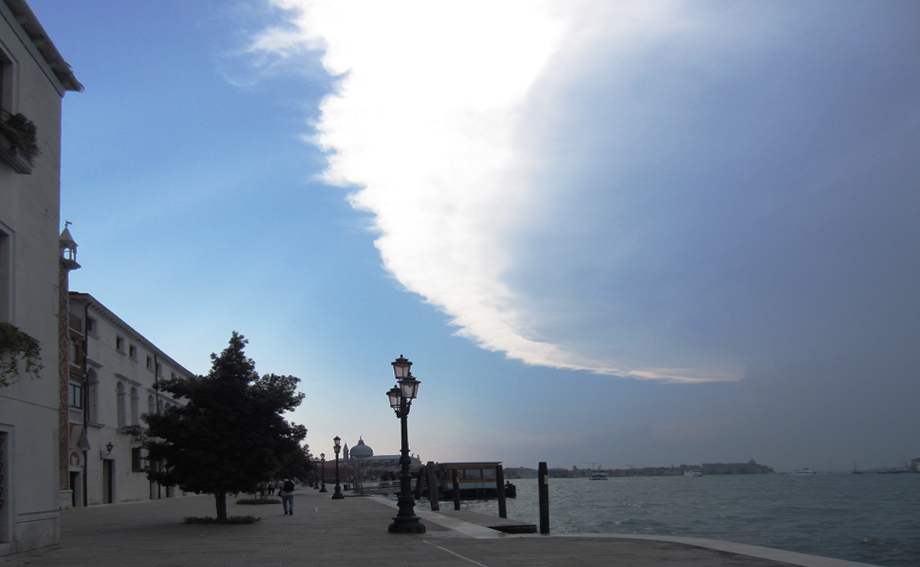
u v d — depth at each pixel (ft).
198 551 48.26
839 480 556.51
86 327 147.23
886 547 95.91
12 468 43.60
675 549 44.88
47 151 51.65
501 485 92.99
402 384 65.98
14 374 41.75
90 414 150.10
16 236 46.26
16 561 41.81
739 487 407.44
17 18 47.50
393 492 261.03
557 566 37.91
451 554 44.96
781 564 37.04
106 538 59.57
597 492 383.65
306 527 71.72
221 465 74.95
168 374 210.38
